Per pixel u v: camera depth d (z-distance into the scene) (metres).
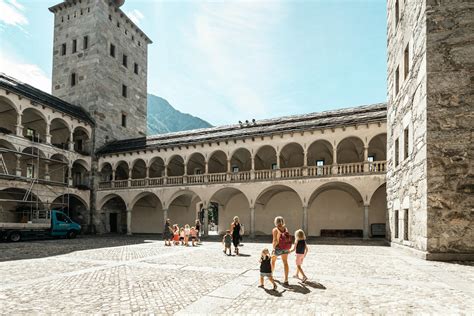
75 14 41.47
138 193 33.91
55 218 27.16
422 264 10.38
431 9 12.09
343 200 29.92
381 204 28.39
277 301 6.66
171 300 6.93
